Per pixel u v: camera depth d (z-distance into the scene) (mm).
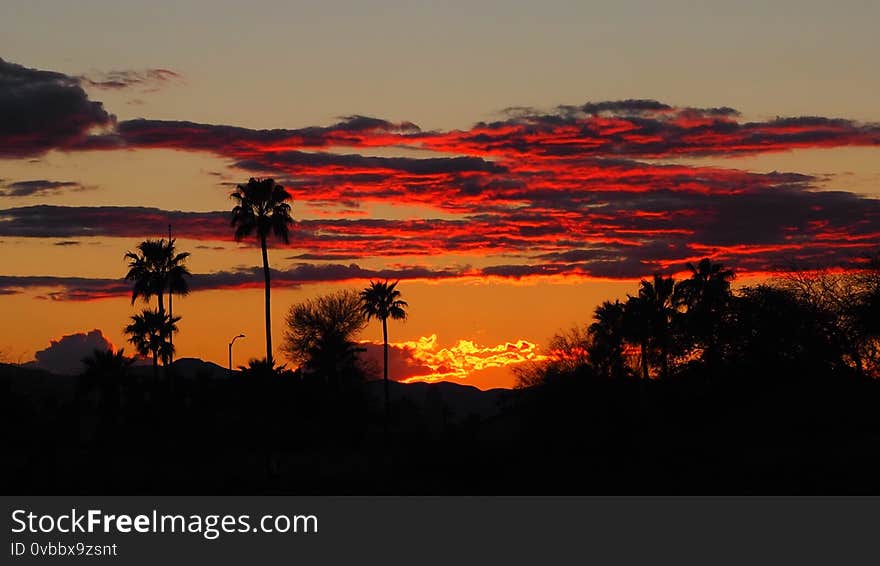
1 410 70000
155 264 90812
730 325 68500
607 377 73000
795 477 57906
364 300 105938
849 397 65250
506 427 74188
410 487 62781
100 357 78375
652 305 80000
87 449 75250
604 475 62781
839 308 67000
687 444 66125
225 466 73312
